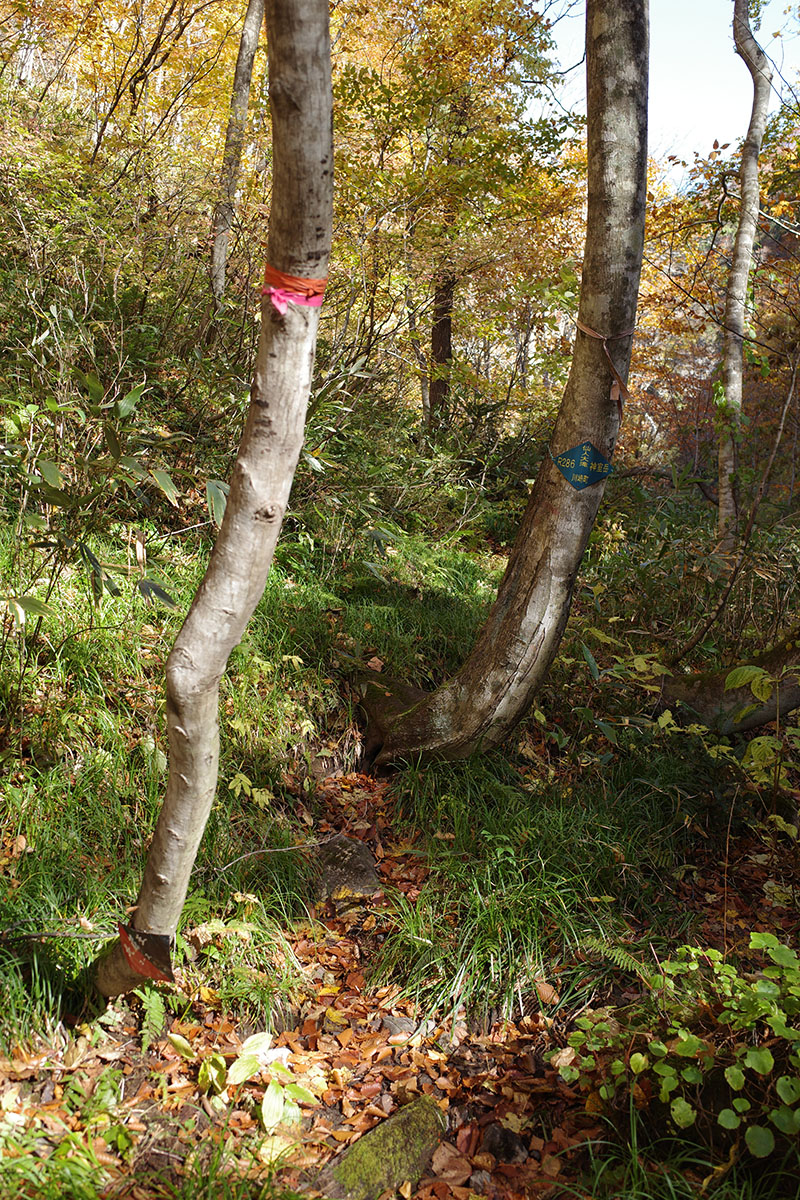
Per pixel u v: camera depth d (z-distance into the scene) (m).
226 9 11.80
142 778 3.50
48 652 3.83
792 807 4.36
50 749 3.42
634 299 3.59
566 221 10.95
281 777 3.93
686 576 5.68
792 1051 2.42
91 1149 2.24
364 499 6.36
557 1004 3.06
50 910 2.81
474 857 3.67
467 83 8.76
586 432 3.71
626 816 4.07
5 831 3.06
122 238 6.68
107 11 10.31
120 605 4.27
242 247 7.32
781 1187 2.28
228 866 3.23
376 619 5.30
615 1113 2.58
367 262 7.21
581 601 5.99
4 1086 2.35
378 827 3.97
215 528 5.28
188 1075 2.60
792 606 6.01
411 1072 2.81
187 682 1.97
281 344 1.79
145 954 2.29
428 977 3.15
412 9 9.66
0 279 5.98
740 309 7.97
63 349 5.07
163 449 5.46
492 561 7.41
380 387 8.12
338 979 3.18
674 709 4.79
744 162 8.20
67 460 4.23
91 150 8.17
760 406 12.80
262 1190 2.21
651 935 3.37
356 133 7.69
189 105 10.34
